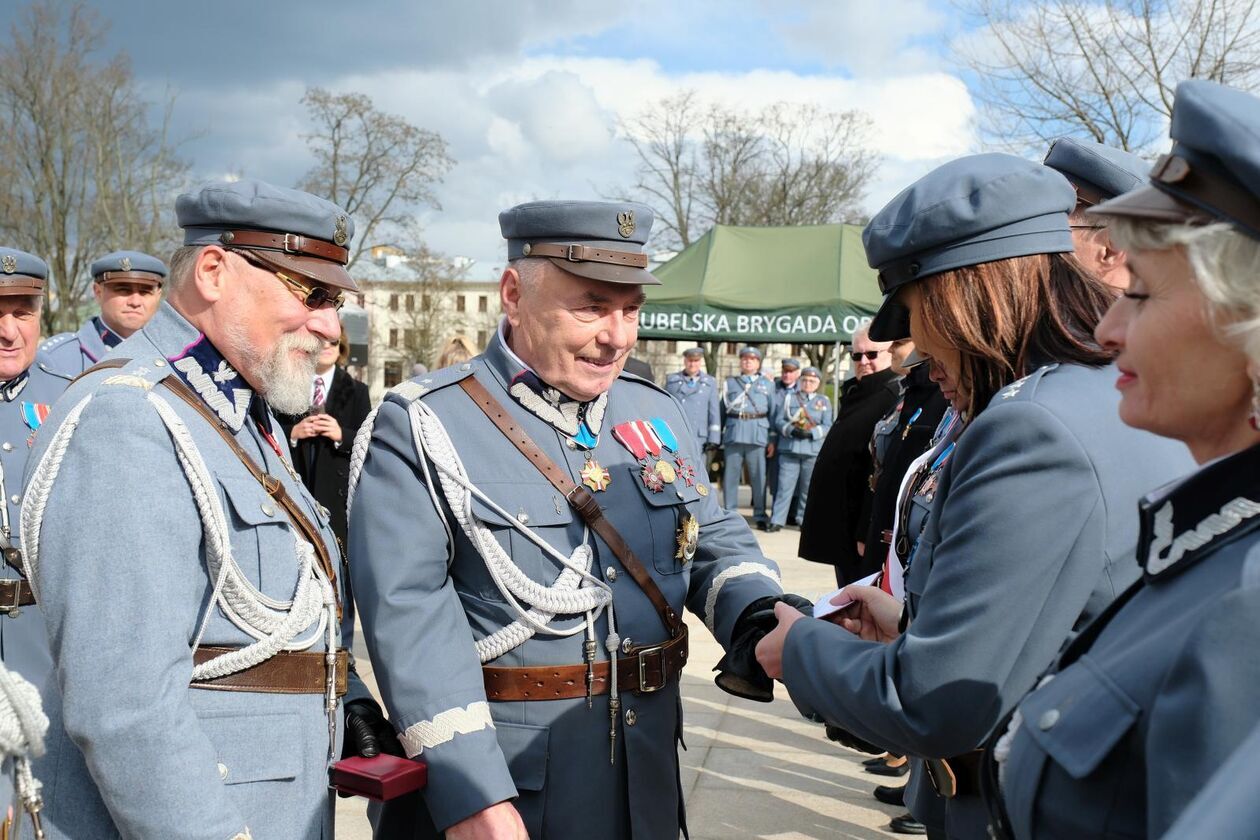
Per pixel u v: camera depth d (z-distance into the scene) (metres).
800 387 11.41
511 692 2.01
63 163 25.89
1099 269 2.15
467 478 2.04
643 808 2.05
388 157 30.23
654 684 2.09
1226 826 0.67
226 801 1.63
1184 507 0.99
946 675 1.35
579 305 2.07
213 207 1.88
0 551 3.33
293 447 5.25
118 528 1.60
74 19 25.30
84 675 1.56
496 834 1.82
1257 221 0.90
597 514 2.09
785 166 33.38
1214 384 0.97
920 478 2.01
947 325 1.56
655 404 2.39
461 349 5.28
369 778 1.77
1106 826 0.98
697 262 12.69
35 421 3.68
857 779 4.22
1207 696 0.83
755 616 2.11
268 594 1.81
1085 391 1.39
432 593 1.98
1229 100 0.92
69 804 1.69
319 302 1.96
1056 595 1.32
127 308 4.60
